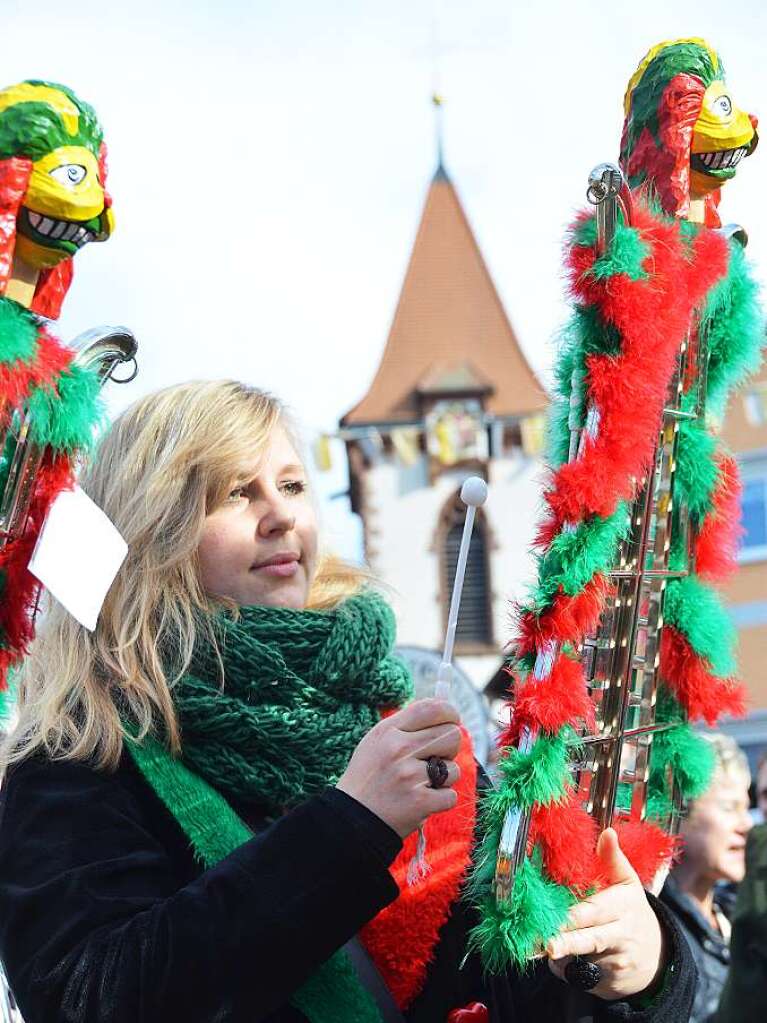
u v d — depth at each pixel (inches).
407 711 94.8
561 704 89.5
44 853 95.9
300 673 107.0
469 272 1893.5
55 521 89.4
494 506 1771.7
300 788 103.0
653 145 100.8
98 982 88.7
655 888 106.3
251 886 89.3
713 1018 154.6
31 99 85.6
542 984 104.9
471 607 1756.9
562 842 92.0
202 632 105.8
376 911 90.4
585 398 94.3
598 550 90.8
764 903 148.6
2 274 84.7
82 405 89.4
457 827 104.6
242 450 109.7
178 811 99.4
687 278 97.4
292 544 111.4
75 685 104.0
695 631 106.6
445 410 1787.6
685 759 107.7
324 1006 95.7
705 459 105.8
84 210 85.3
